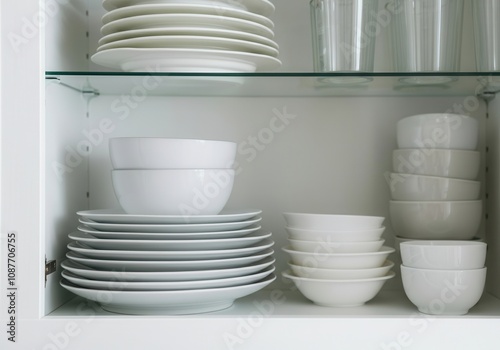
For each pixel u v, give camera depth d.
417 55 0.97
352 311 0.89
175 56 0.88
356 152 1.10
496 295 1.01
